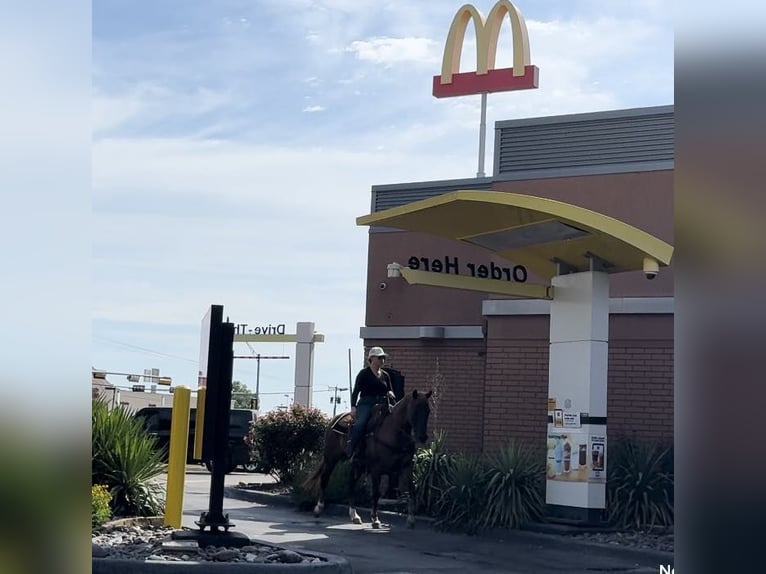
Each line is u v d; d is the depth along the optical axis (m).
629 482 15.16
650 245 13.60
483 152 24.72
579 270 16.09
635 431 17.86
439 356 21.30
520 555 13.41
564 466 15.16
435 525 15.83
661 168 18.09
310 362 38.56
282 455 21.58
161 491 14.61
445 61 25.50
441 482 16.61
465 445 20.69
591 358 15.09
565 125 19.09
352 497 16.66
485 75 24.89
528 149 19.44
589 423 14.96
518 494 15.16
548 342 19.02
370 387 16.11
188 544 10.86
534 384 19.05
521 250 16.36
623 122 18.55
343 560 10.88
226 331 11.63
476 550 13.77
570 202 18.81
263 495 20.67
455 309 21.27
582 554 13.65
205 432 11.46
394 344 21.88
